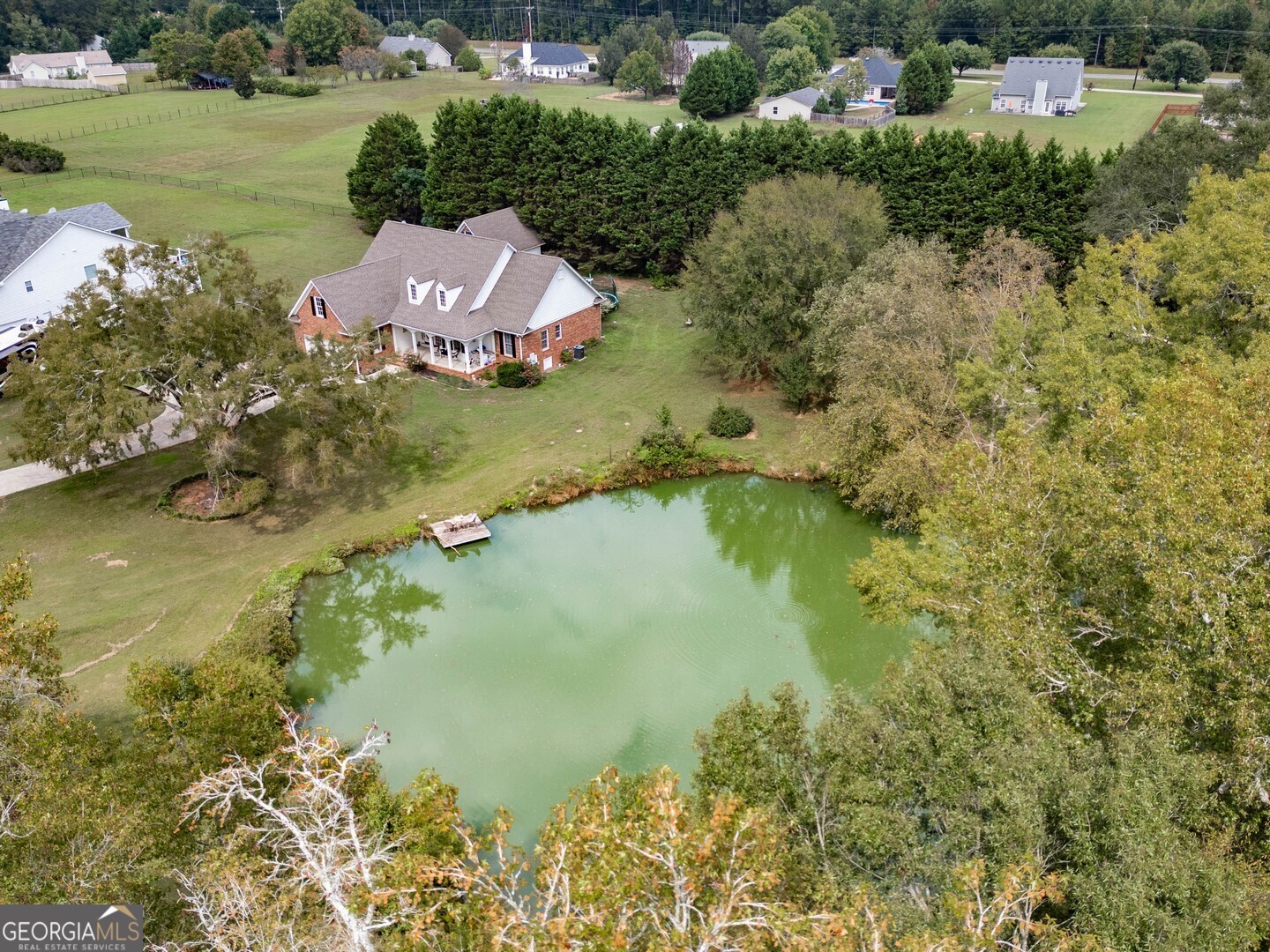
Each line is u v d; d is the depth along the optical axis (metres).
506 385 49.28
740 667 30.77
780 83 115.88
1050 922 14.04
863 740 15.67
